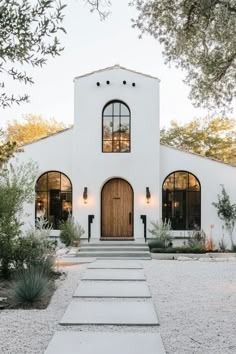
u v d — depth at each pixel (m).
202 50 11.73
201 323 7.21
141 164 19.80
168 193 20.20
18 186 12.13
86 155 19.84
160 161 20.16
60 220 20.05
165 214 20.17
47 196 20.14
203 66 11.92
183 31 11.09
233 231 19.61
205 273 12.93
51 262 12.09
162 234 18.61
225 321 7.33
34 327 6.98
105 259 16.59
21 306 8.55
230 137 35.22
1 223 11.44
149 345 5.96
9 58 3.62
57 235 19.75
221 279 11.83
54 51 3.66
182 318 7.55
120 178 20.03
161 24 11.33
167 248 17.89
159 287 10.61
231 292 9.98
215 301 8.99
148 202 19.59
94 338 6.31
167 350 5.78
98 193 19.69
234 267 14.33
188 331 6.72
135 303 8.75
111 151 20.05
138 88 20.08
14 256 11.41
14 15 3.47
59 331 6.70
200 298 9.30
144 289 10.23
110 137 20.12
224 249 18.78
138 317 7.54
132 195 19.89
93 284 10.93
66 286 10.74
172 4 10.98
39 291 8.72
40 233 14.84
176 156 20.14
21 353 5.65
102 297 9.36
